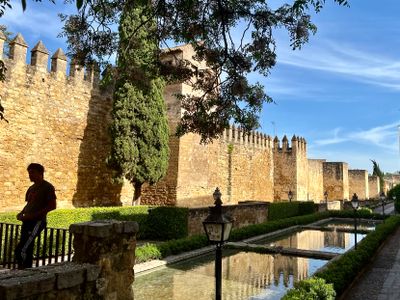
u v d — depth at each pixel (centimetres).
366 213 3059
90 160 1856
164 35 746
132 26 1559
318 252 1349
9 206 1488
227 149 2869
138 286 922
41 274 353
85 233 452
